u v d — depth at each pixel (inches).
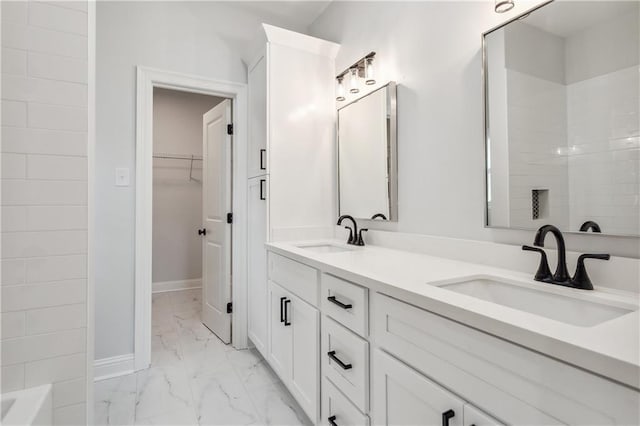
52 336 48.3
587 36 41.4
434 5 63.2
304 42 88.9
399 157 72.0
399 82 71.9
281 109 86.7
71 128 49.9
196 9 95.7
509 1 47.0
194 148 175.0
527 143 47.4
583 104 41.6
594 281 40.3
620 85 38.5
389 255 62.6
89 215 50.9
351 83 83.0
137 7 88.4
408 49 69.3
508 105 49.9
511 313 28.7
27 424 39.7
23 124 47.1
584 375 22.5
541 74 45.8
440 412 33.1
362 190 82.4
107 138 84.4
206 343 104.2
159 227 167.8
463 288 44.8
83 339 50.1
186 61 93.9
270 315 79.9
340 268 49.6
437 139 62.6
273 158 85.4
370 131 79.4
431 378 34.5
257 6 100.7
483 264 52.9
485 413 28.9
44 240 48.1
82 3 50.9
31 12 47.7
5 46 46.2
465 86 57.1
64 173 49.3
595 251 40.8
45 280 48.0
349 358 48.1
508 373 27.0
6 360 45.8
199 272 177.2
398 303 39.0
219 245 109.0
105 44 84.5
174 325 119.8
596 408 21.9
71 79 50.0
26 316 46.9
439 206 62.2
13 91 46.6
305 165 89.5
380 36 77.4
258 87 92.0
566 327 25.6
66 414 48.9
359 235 77.2
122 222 86.0
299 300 64.0
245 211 101.8
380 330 42.3
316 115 91.2
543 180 45.5
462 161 57.6
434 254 61.9
